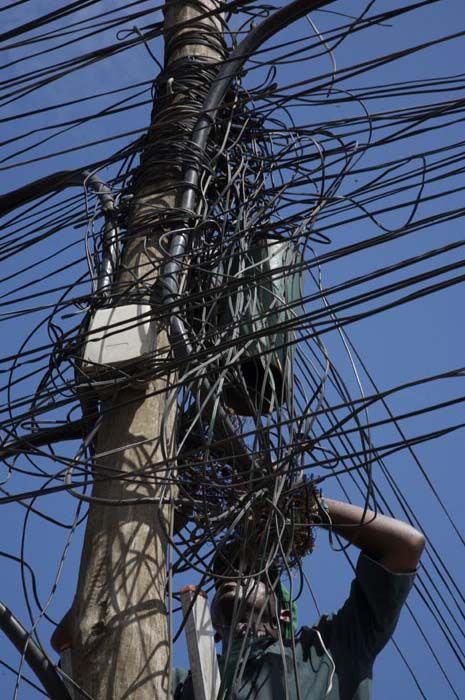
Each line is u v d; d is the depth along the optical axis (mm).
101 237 6105
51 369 5445
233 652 5145
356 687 5004
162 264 5539
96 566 4723
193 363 5309
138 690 4406
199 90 6609
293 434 5301
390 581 5121
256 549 5375
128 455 5027
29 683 4684
